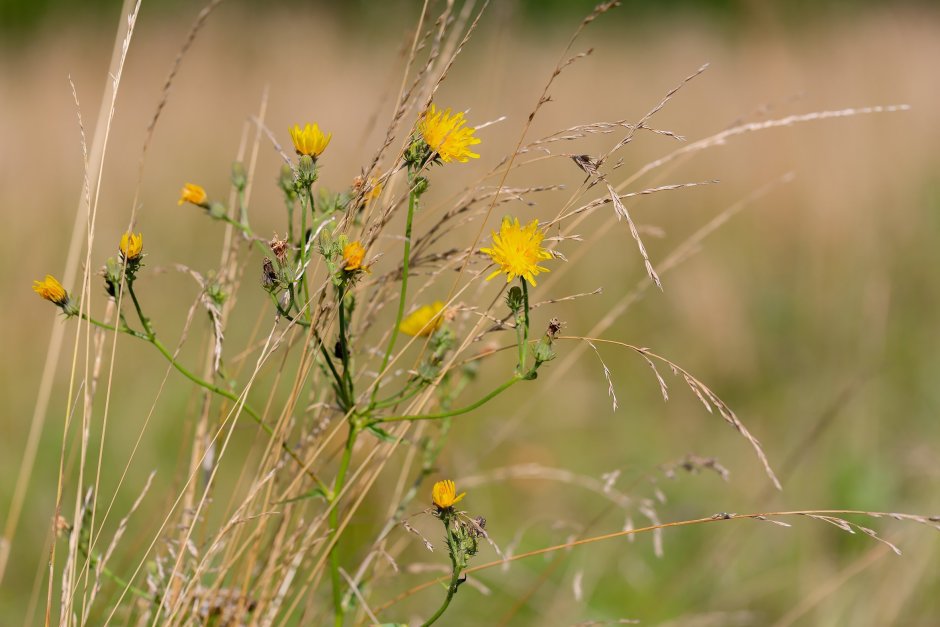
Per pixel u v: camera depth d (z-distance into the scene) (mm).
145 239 6742
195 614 2432
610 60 12477
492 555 3932
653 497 4445
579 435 5082
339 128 9062
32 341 5492
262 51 11883
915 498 4219
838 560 3951
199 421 2736
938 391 5094
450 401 2682
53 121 9414
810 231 6734
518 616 3684
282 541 2617
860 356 5430
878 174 7500
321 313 2305
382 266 3828
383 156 2314
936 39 11359
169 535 2729
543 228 2178
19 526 3945
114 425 4777
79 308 2268
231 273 2754
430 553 3828
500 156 6574
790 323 5945
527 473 3516
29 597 3633
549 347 2098
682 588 3855
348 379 2256
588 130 2229
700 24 15414
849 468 4336
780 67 9312
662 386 2102
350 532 3592
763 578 3916
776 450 4770
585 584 3836
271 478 2373
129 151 8664
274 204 7809
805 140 7816
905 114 8750
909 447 4457
